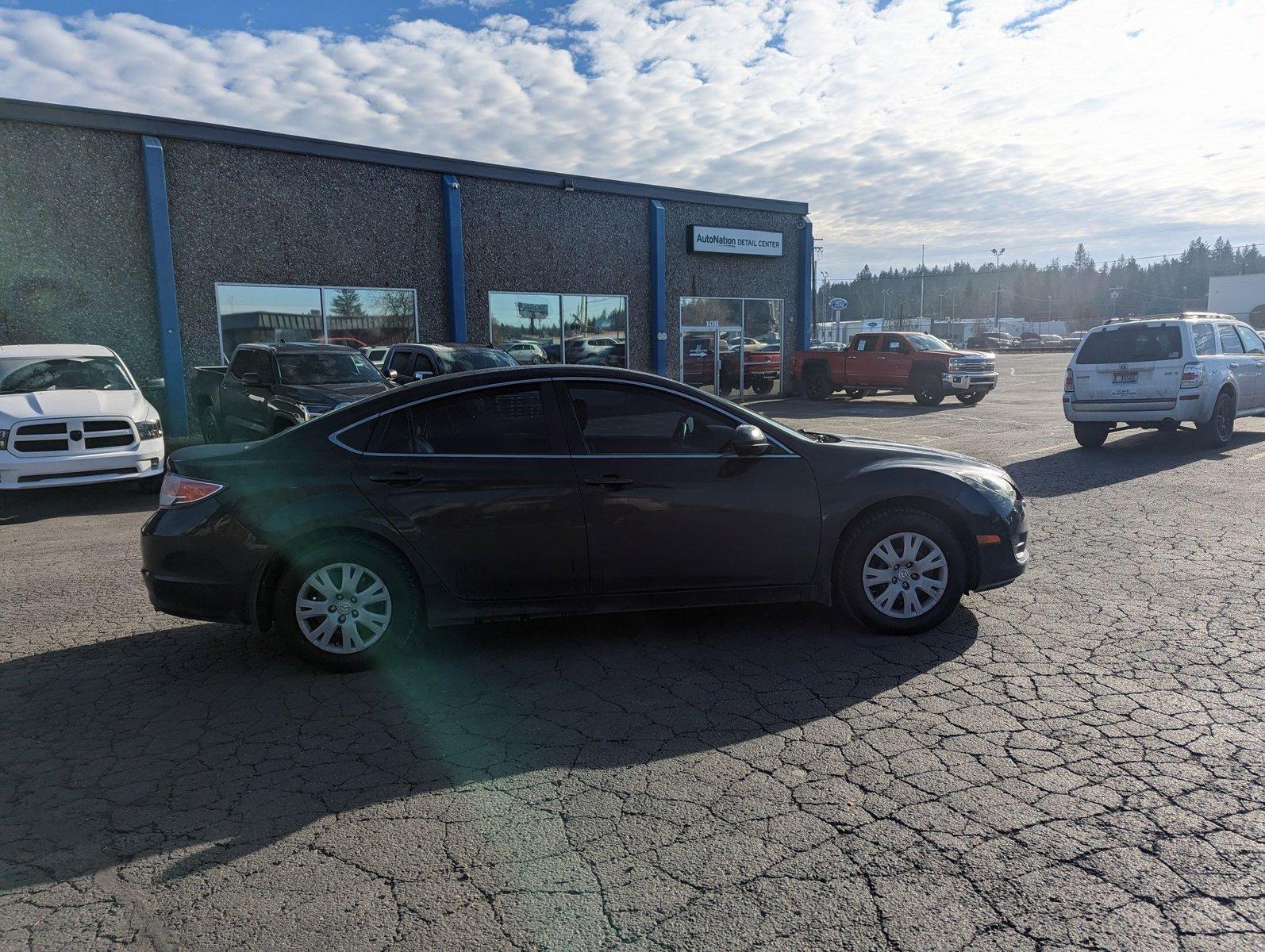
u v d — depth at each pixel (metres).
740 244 22.48
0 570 7.00
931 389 21.11
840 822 2.98
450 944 2.41
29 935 2.48
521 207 18.67
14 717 4.04
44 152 13.29
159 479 11.22
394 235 16.81
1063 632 4.82
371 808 3.17
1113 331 11.94
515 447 4.61
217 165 14.73
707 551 4.71
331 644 4.50
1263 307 62.47
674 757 3.50
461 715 3.98
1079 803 3.05
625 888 2.65
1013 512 4.99
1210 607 5.18
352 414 4.62
